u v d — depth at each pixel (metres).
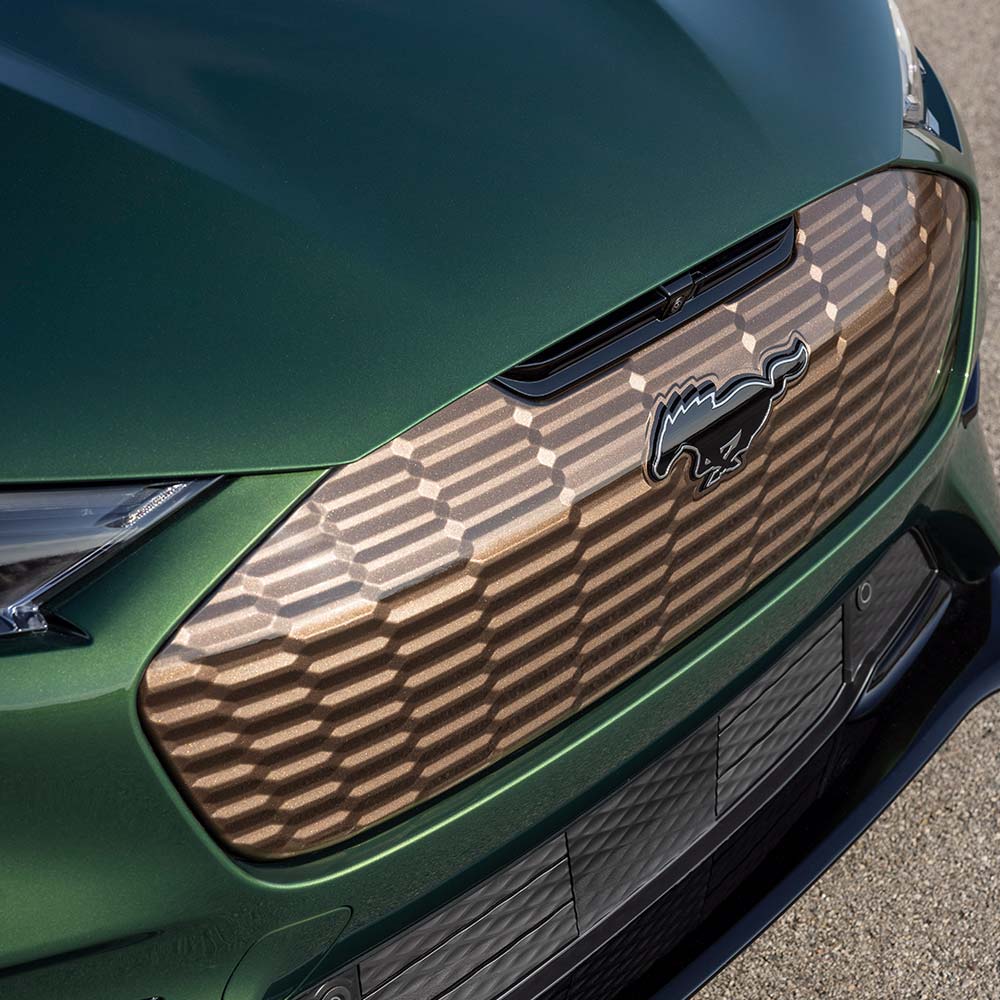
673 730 1.53
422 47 1.59
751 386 1.44
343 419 1.25
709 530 1.45
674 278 1.41
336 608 1.22
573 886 1.54
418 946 1.44
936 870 2.12
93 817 1.19
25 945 1.21
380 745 1.28
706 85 1.60
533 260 1.38
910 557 1.90
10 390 1.24
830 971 1.99
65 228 1.37
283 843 1.27
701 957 1.71
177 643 1.18
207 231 1.37
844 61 1.71
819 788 1.86
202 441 1.22
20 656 1.17
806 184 1.54
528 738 1.38
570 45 1.62
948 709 1.94
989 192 3.64
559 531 1.31
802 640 1.71
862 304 1.56
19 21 1.63
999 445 2.87
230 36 1.60
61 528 1.20
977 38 4.34
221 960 1.31
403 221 1.40
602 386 1.35
